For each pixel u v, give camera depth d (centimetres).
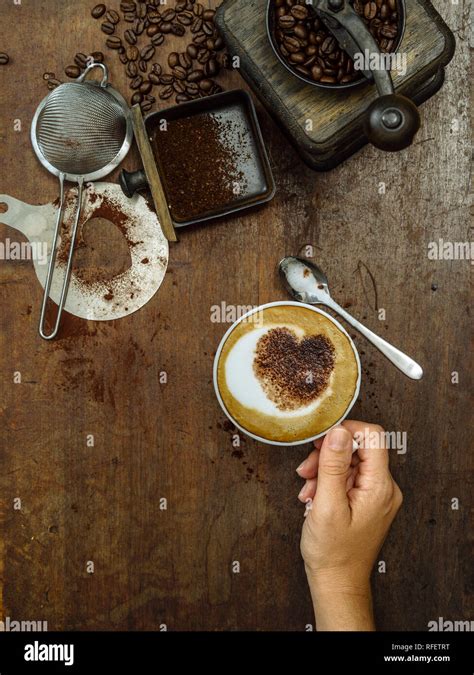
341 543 62
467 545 68
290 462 68
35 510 68
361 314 67
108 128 66
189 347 67
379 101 55
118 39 66
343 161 67
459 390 67
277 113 61
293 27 59
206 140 66
